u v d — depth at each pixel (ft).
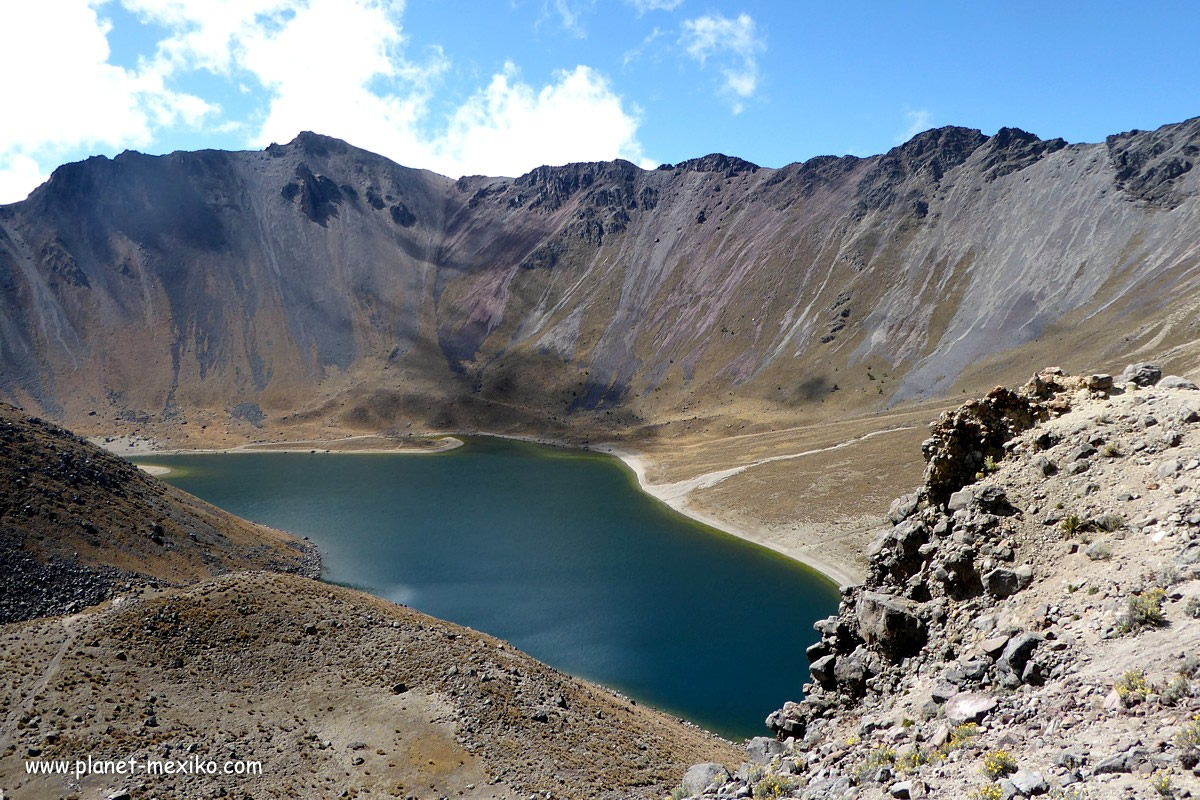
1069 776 37.52
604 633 258.37
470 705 141.18
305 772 119.75
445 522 430.61
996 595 61.52
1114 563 54.54
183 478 579.07
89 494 268.21
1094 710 42.75
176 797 109.50
